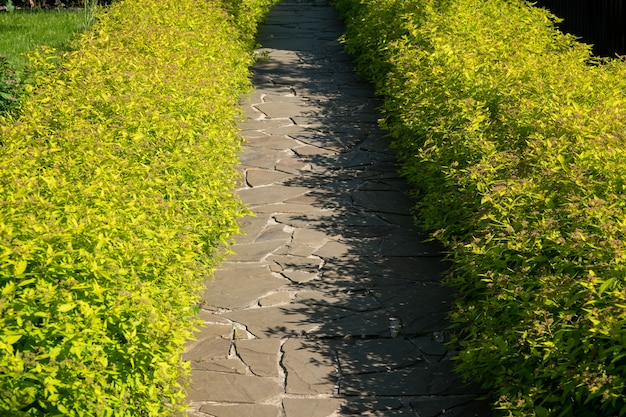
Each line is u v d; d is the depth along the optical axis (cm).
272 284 650
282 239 733
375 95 1141
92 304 394
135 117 640
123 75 719
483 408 489
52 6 1602
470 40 916
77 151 541
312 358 545
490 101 740
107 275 390
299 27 1684
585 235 463
